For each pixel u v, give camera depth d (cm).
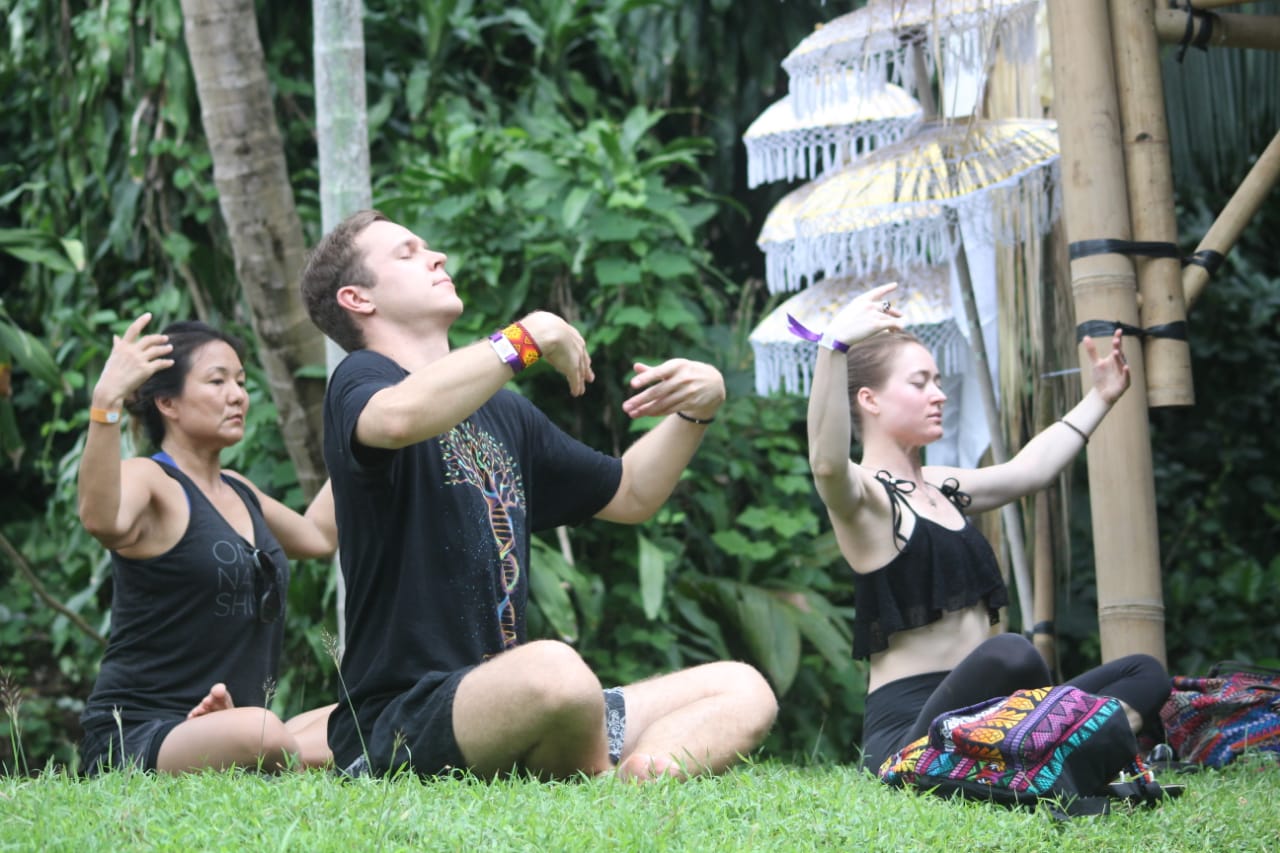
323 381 1764
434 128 2123
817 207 1342
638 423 1967
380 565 868
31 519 2517
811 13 2353
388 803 700
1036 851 759
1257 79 1861
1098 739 852
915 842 737
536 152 1958
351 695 877
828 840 735
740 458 2102
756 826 732
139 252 2153
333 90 1501
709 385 934
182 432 1076
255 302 1708
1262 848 805
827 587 2069
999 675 903
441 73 2280
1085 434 1100
